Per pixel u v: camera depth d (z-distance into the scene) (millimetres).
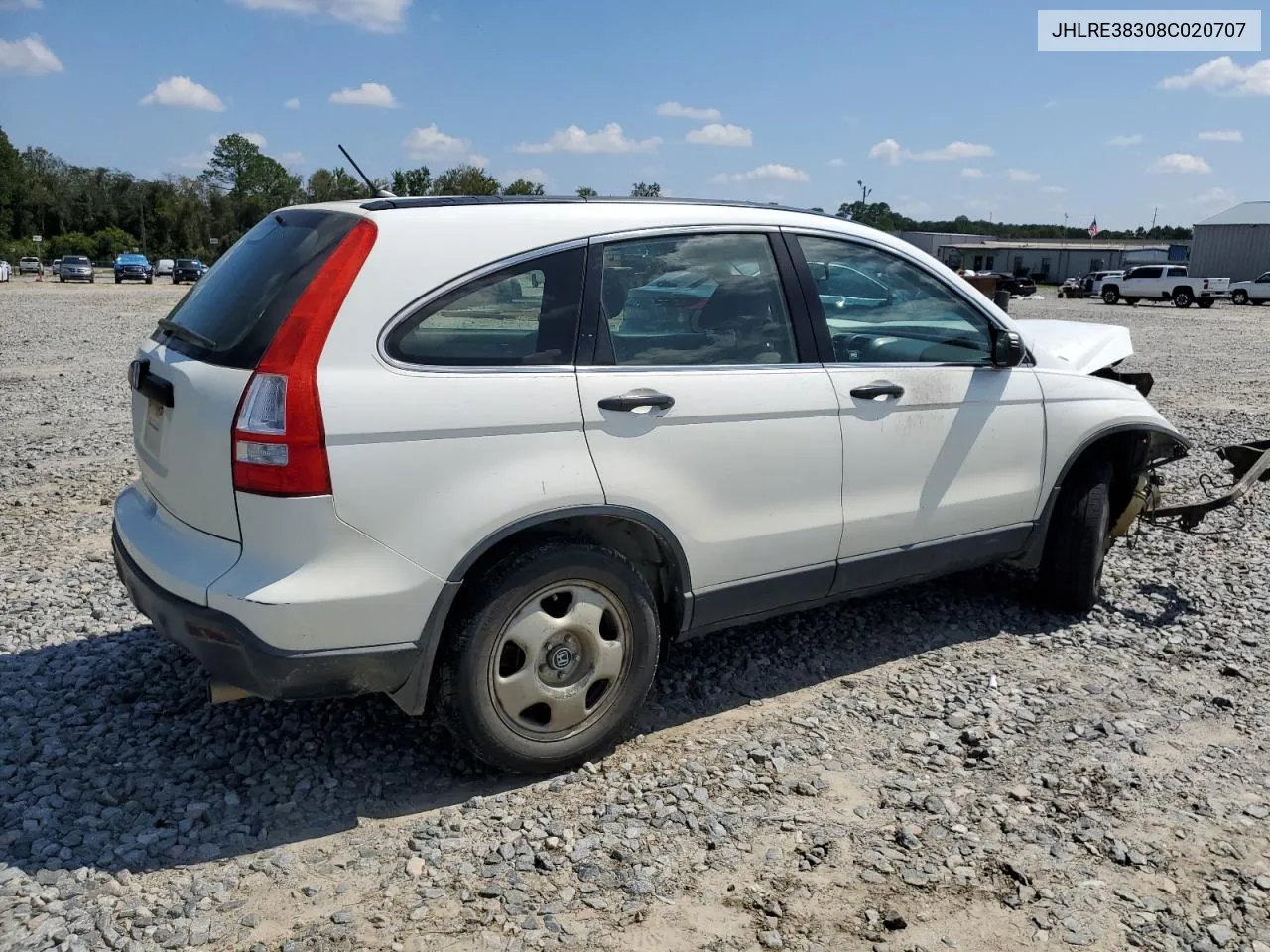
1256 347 21266
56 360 15977
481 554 3184
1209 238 56062
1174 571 5766
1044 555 4961
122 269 60031
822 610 5062
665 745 3723
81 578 5375
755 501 3766
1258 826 3258
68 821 3137
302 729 3771
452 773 3512
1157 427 4988
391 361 3062
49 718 3809
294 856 3016
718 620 3844
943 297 4426
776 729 3850
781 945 2689
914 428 4184
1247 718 4004
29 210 109312
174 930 2668
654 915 2791
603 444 3377
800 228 4020
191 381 3113
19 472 7828
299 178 119062
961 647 4664
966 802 3369
